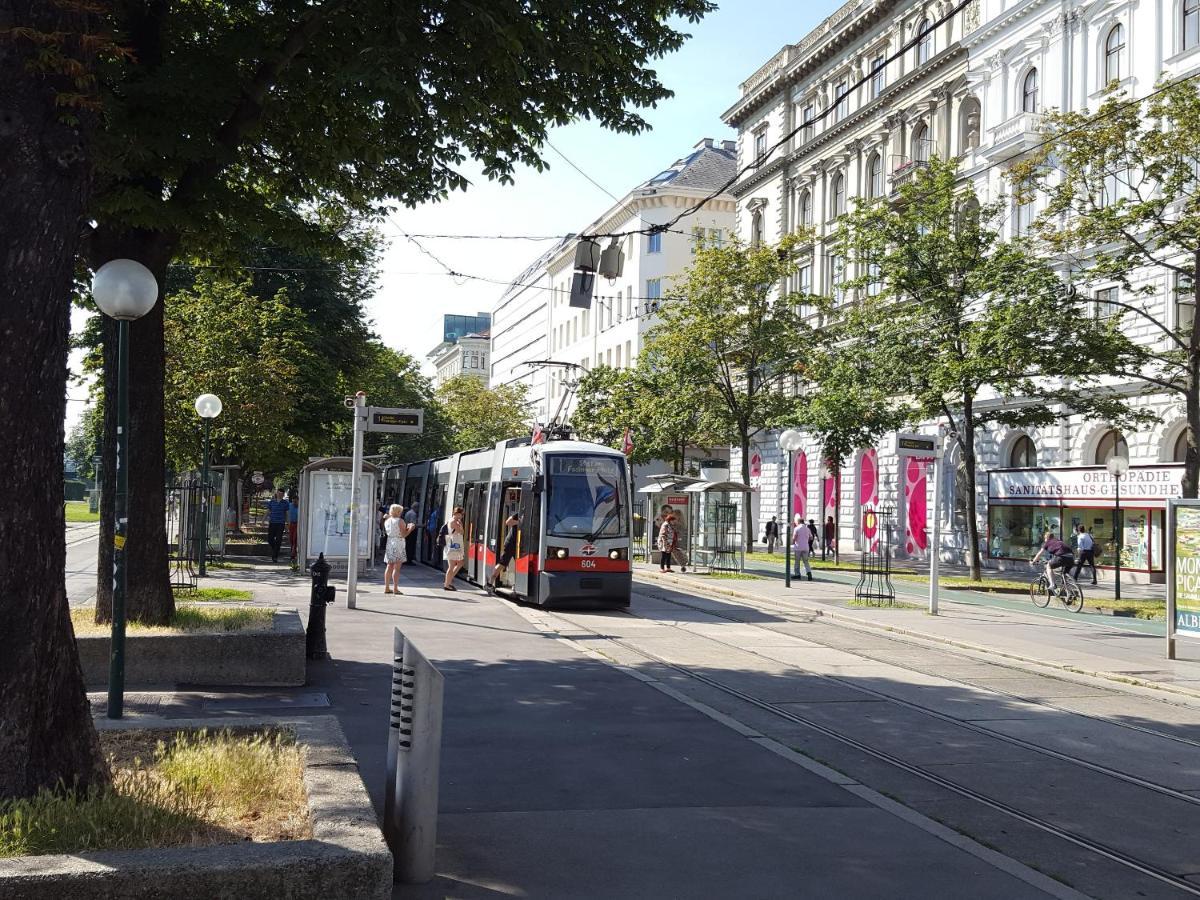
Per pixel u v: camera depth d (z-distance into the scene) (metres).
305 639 12.23
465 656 13.75
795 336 41.06
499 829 6.56
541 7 11.35
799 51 53.59
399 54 10.17
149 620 11.73
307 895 4.41
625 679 12.45
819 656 15.35
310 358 35.84
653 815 6.97
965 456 30.86
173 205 11.26
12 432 5.34
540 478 21.09
